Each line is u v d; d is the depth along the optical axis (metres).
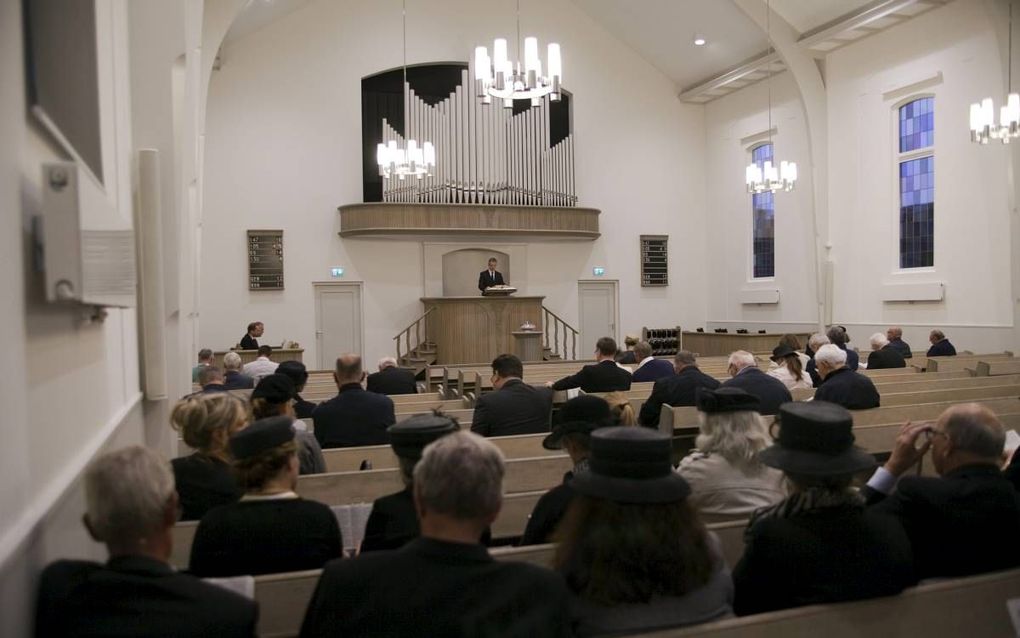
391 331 15.12
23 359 1.67
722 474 2.87
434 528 1.66
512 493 3.79
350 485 3.47
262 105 14.38
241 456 2.30
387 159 12.35
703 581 1.81
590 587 1.76
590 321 16.45
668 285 17.05
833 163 14.02
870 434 4.69
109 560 1.62
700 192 17.34
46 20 1.96
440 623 1.52
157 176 4.03
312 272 14.65
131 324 3.88
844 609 1.93
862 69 13.29
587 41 16.38
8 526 1.51
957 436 2.34
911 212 12.62
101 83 2.89
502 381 5.02
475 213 14.77
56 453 2.03
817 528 2.00
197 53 8.14
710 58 15.72
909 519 2.29
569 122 16.38
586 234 15.62
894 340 10.20
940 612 2.03
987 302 11.27
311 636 1.59
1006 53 10.74
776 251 15.38
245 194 14.27
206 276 14.05
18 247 1.68
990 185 11.16
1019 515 2.27
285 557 2.24
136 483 1.61
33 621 1.57
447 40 15.30
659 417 5.45
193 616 1.53
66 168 1.73
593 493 1.80
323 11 14.72
